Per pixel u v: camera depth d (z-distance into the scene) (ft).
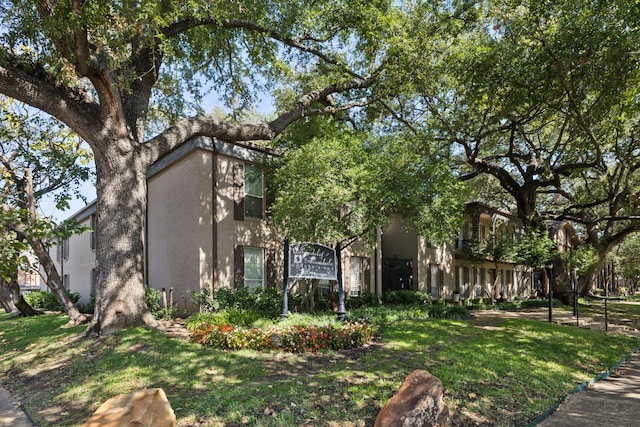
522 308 69.67
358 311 43.75
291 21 42.19
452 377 21.50
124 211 32.14
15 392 22.56
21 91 28.86
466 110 53.52
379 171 39.83
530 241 66.18
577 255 76.28
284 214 37.83
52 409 19.13
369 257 59.88
